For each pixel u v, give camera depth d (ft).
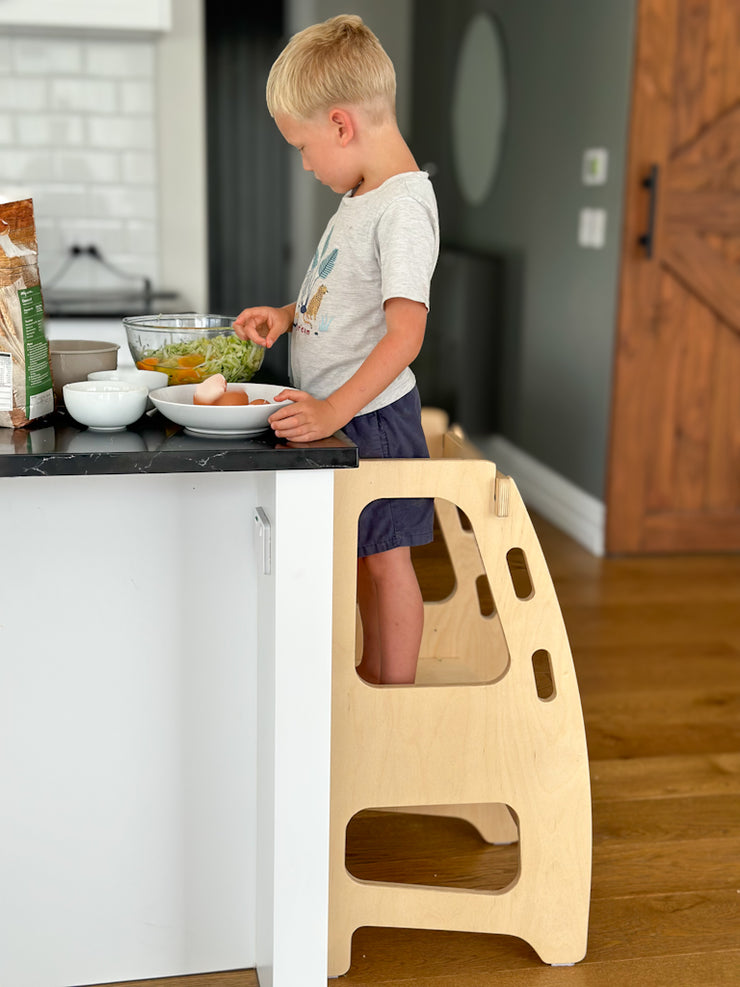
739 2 10.85
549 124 13.21
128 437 4.17
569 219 12.60
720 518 12.07
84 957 5.05
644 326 11.39
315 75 4.69
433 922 5.31
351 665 4.96
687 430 11.79
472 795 5.21
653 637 9.73
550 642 5.12
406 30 18.53
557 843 5.30
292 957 4.80
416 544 5.28
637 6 10.62
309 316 5.05
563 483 12.97
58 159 10.94
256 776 5.02
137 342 4.85
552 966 5.41
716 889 6.07
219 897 5.14
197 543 4.69
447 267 15.98
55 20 9.68
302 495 4.23
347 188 5.08
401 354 4.50
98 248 11.21
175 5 10.68
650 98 10.82
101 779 4.85
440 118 18.25
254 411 4.14
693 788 7.18
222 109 17.28
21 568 4.54
